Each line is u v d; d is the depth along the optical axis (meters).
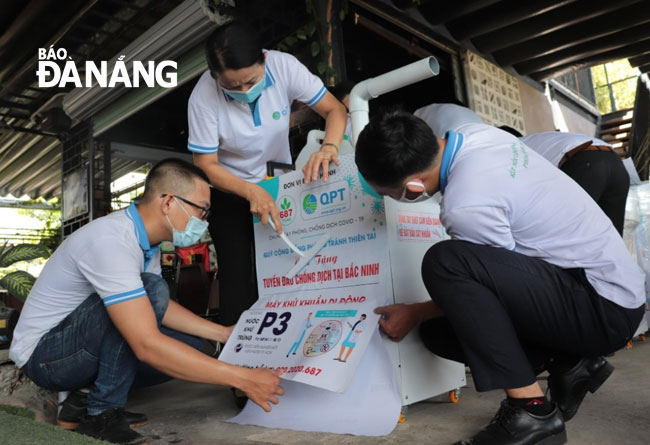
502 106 5.59
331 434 1.41
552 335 1.24
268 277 1.78
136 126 6.89
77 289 1.49
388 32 4.89
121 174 9.23
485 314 1.15
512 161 1.19
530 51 5.51
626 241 2.98
